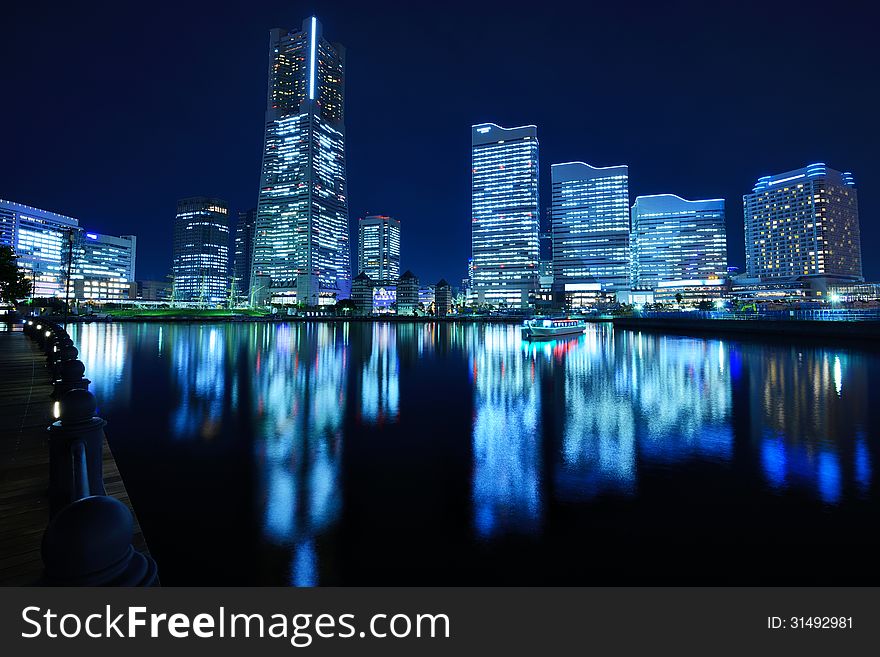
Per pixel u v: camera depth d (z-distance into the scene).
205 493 7.76
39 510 5.30
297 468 9.14
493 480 8.47
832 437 11.50
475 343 53.25
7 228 172.88
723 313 86.69
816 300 160.25
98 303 189.88
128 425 12.79
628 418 14.02
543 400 17.14
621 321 117.50
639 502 7.37
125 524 2.14
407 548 5.84
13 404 11.30
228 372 24.83
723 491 7.83
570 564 5.42
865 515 6.77
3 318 47.03
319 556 5.62
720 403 16.38
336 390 19.22
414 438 11.59
